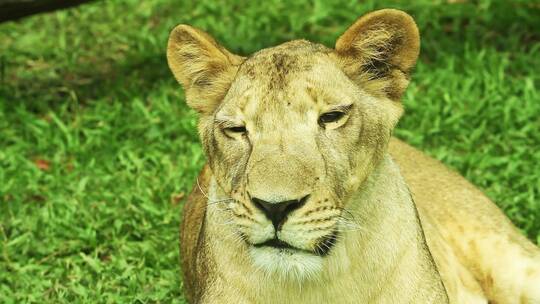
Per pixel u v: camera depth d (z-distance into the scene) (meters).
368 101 8.34
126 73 16.42
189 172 13.45
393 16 8.35
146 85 16.03
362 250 8.37
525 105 14.45
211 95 8.77
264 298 8.47
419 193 10.52
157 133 14.48
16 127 15.02
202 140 8.79
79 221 12.66
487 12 16.89
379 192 8.45
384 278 8.53
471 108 14.52
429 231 9.97
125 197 12.95
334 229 7.91
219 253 8.62
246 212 7.79
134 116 15.05
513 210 12.28
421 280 8.80
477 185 12.88
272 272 8.33
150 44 16.98
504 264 10.48
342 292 8.42
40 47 17.25
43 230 12.54
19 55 17.03
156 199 13.09
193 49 8.81
